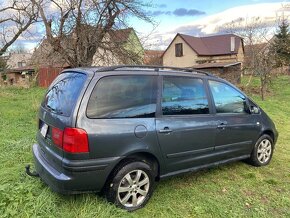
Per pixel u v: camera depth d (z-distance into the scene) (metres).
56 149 3.48
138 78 3.81
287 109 13.01
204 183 4.62
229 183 4.67
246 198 4.20
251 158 5.36
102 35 11.55
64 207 3.50
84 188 3.38
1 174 4.28
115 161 3.48
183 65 43.69
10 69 26.58
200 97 4.42
